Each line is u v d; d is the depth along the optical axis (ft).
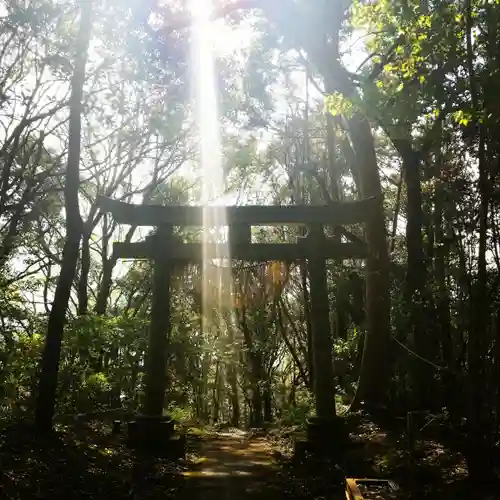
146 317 68.64
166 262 41.83
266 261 45.57
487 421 27.78
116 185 68.49
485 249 26.84
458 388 41.42
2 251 46.91
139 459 37.06
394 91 36.22
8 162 48.01
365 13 33.06
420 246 46.52
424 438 37.04
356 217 40.86
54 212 65.87
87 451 34.50
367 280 49.73
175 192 83.30
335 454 37.93
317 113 75.66
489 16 27.55
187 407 82.12
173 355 66.39
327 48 49.08
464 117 27.96
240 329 95.25
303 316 97.66
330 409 40.11
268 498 30.58
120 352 60.39
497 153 28.40
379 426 43.80
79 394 50.03
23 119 46.01
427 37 29.84
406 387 47.98
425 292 44.93
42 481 28.02
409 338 48.01
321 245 41.60
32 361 44.50
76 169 37.88
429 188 53.36
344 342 67.82
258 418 93.91
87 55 39.70
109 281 74.38
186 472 35.94
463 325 41.57
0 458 29.01
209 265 47.44
